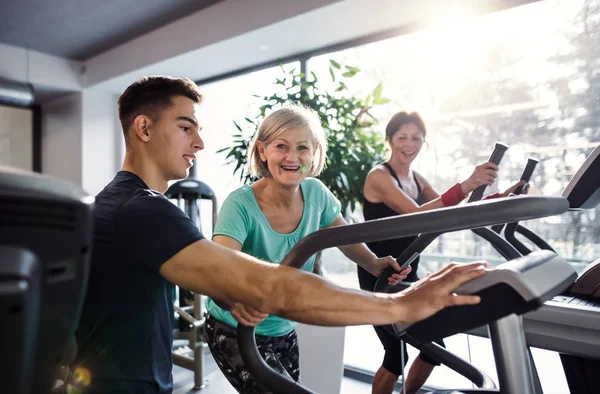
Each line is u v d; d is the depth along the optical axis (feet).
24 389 1.43
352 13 10.11
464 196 5.66
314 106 9.96
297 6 10.34
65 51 16.29
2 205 1.36
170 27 13.64
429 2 9.50
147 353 3.15
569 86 8.80
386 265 4.70
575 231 8.70
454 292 2.37
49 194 1.45
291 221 5.09
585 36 8.61
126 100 3.53
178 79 3.61
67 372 3.31
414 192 7.68
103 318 3.05
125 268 2.98
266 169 5.07
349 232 2.45
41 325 1.49
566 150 8.85
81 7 12.62
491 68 9.73
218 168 15.53
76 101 17.56
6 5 12.41
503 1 9.25
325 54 12.48
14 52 15.76
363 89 10.83
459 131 10.20
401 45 11.03
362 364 10.65
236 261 2.64
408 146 7.38
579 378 4.77
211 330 5.00
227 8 11.94
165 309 3.26
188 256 2.70
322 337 7.56
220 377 10.57
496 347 2.48
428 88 10.62
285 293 2.50
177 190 10.18
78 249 1.54
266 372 3.31
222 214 4.74
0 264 1.31
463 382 9.16
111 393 3.06
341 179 9.70
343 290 2.49
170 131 3.48
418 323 2.41
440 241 10.47
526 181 5.61
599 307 4.33
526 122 9.32
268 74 14.05
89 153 17.46
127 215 2.91
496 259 9.75
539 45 9.13
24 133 19.51
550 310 4.39
